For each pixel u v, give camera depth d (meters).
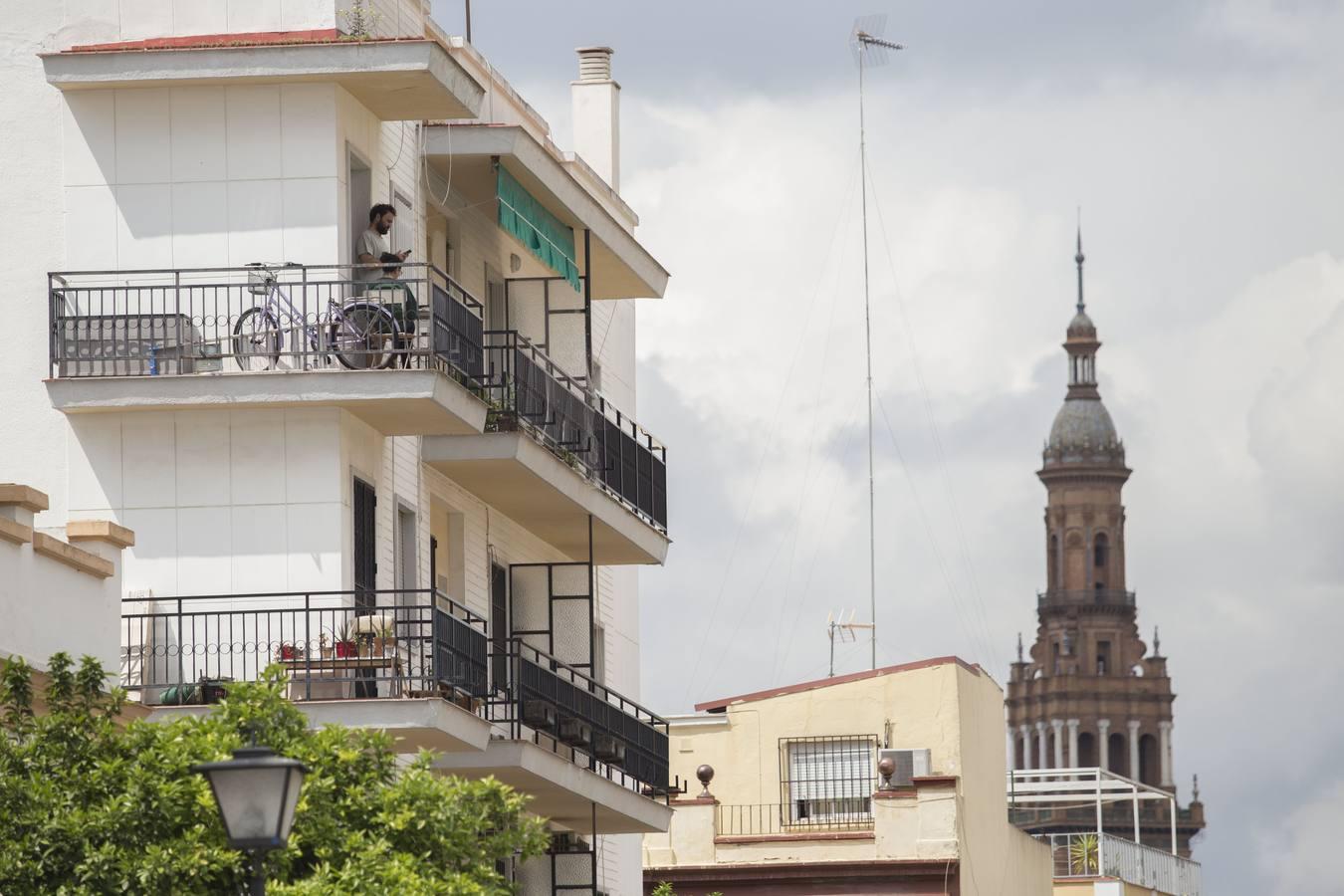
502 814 41.84
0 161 51.47
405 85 51.25
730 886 83.94
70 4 51.88
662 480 66.44
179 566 50.59
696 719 89.94
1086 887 103.94
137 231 51.19
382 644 49.81
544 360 60.16
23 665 38.94
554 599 61.66
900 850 83.56
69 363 50.84
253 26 51.78
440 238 58.22
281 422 50.69
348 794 40.44
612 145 75.50
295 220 50.97
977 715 90.00
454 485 57.44
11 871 37.16
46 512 50.69
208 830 38.34
